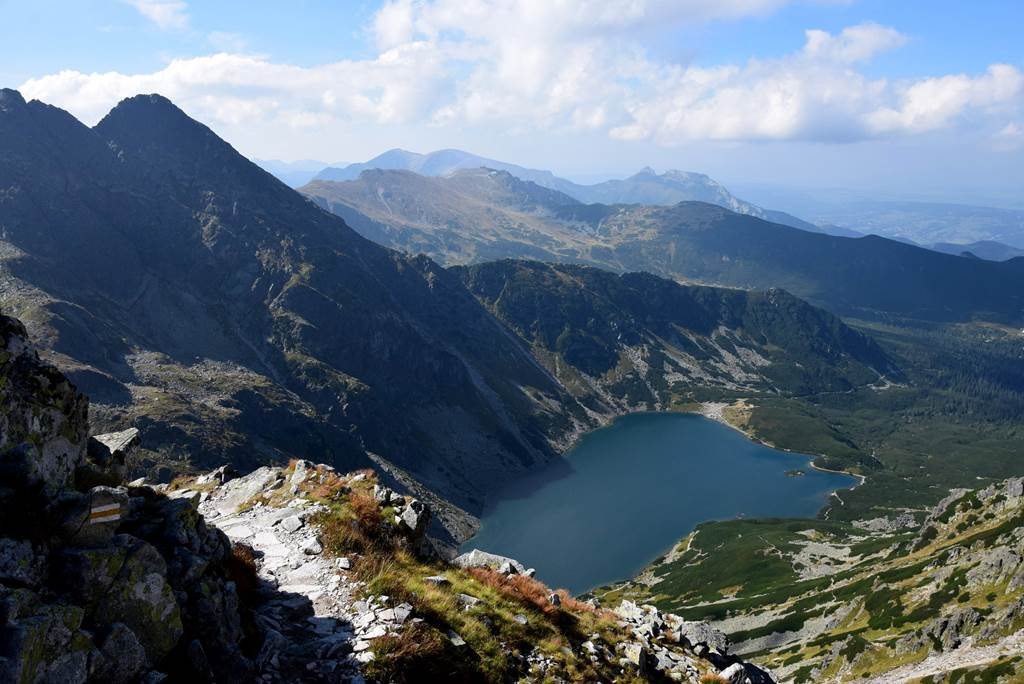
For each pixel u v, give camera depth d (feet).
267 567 68.54
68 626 36.04
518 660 63.36
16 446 42.11
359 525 80.69
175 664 43.06
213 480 104.58
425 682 52.65
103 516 42.63
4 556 35.96
